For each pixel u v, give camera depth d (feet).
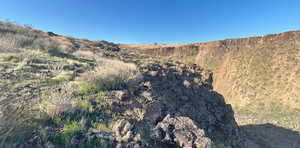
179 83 32.63
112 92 17.70
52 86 16.20
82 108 12.96
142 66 33.45
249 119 70.13
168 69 36.88
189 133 13.85
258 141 45.03
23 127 9.07
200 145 12.73
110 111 14.06
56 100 11.84
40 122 10.04
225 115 36.29
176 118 16.11
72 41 58.34
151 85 23.94
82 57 34.09
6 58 21.93
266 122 65.16
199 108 29.43
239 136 34.94
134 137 11.19
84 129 10.64
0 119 8.80
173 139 13.09
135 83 22.13
